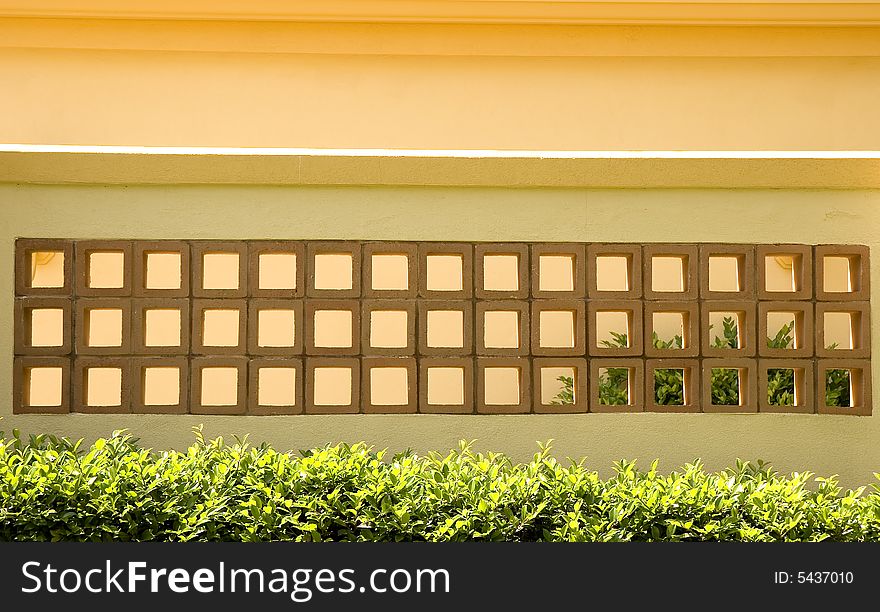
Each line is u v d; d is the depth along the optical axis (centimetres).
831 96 565
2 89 554
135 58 559
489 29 560
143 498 429
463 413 553
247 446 532
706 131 563
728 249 561
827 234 561
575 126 563
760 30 559
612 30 561
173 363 551
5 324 548
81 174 552
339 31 559
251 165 554
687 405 559
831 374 802
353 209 557
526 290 558
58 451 492
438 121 562
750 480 491
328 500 431
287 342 973
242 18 553
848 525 432
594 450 553
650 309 559
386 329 980
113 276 912
